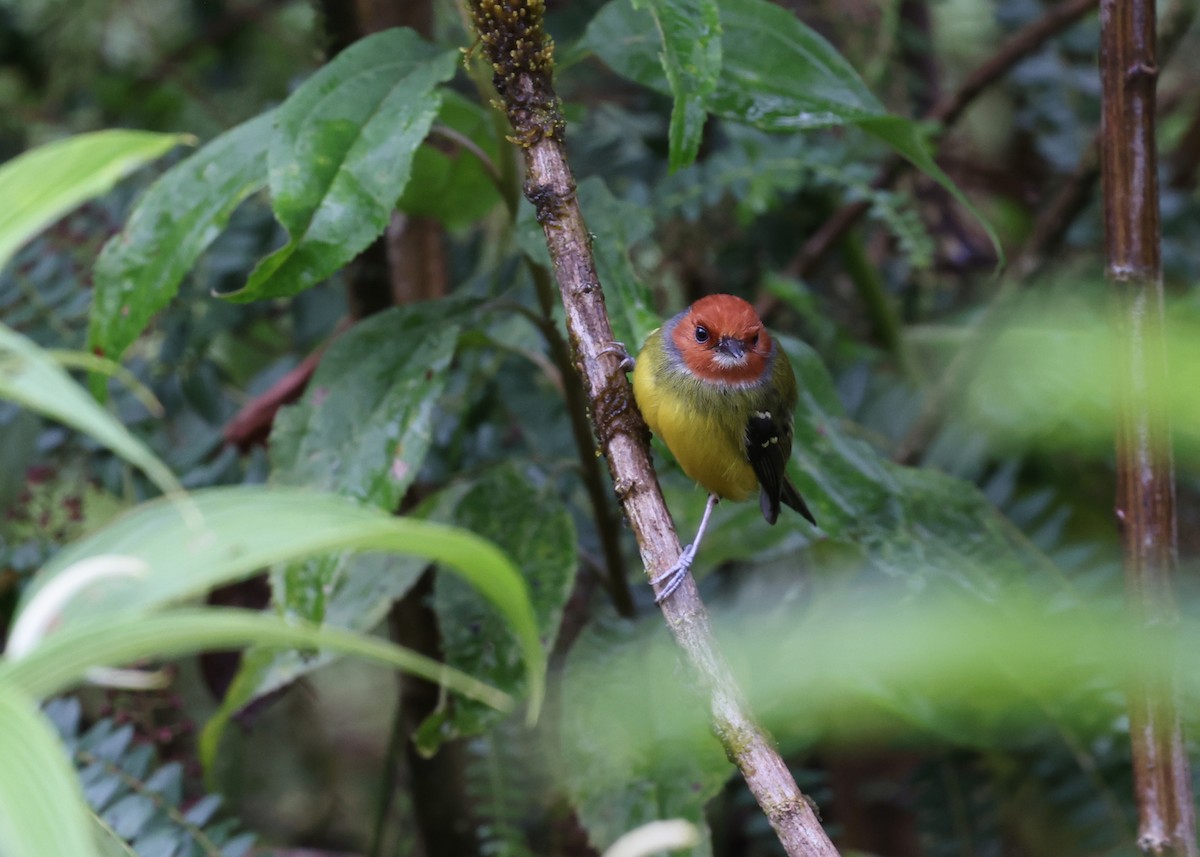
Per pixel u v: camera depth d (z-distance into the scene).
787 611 7.81
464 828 8.76
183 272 5.73
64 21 11.12
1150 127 5.34
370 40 5.80
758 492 7.30
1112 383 5.45
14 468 8.62
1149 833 5.36
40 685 2.41
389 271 8.05
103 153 2.72
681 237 9.93
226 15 11.51
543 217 5.43
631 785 6.24
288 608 5.65
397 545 2.63
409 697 8.53
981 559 6.80
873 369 10.33
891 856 9.05
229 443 8.09
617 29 6.38
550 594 6.50
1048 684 5.08
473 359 8.59
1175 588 5.36
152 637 2.45
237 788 9.93
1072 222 9.44
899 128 6.11
